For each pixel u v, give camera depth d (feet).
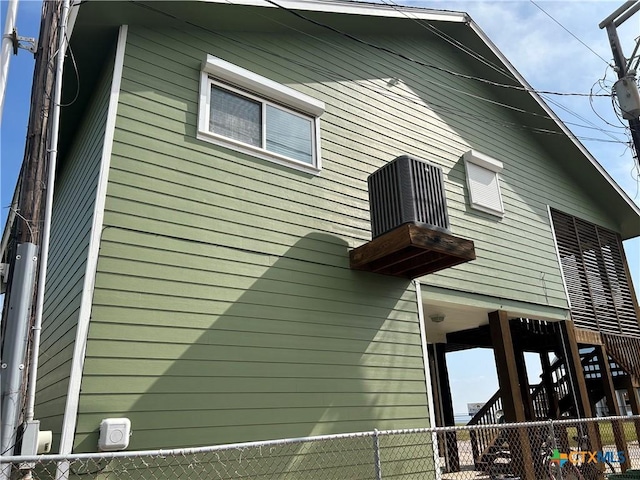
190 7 15.96
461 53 27.22
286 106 18.51
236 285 14.88
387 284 18.88
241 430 13.46
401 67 23.86
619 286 31.27
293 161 17.65
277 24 18.84
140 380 12.31
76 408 11.28
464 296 21.70
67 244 16.37
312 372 15.53
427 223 16.55
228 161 16.08
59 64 11.30
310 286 16.58
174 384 12.78
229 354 13.99
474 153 24.89
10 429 8.68
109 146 13.85
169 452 8.98
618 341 28.45
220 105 16.69
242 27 18.08
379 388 16.99
